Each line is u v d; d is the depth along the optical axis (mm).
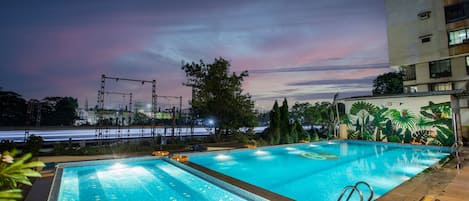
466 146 11602
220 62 17484
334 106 17516
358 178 7730
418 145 12344
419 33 20906
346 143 15055
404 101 13602
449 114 11945
